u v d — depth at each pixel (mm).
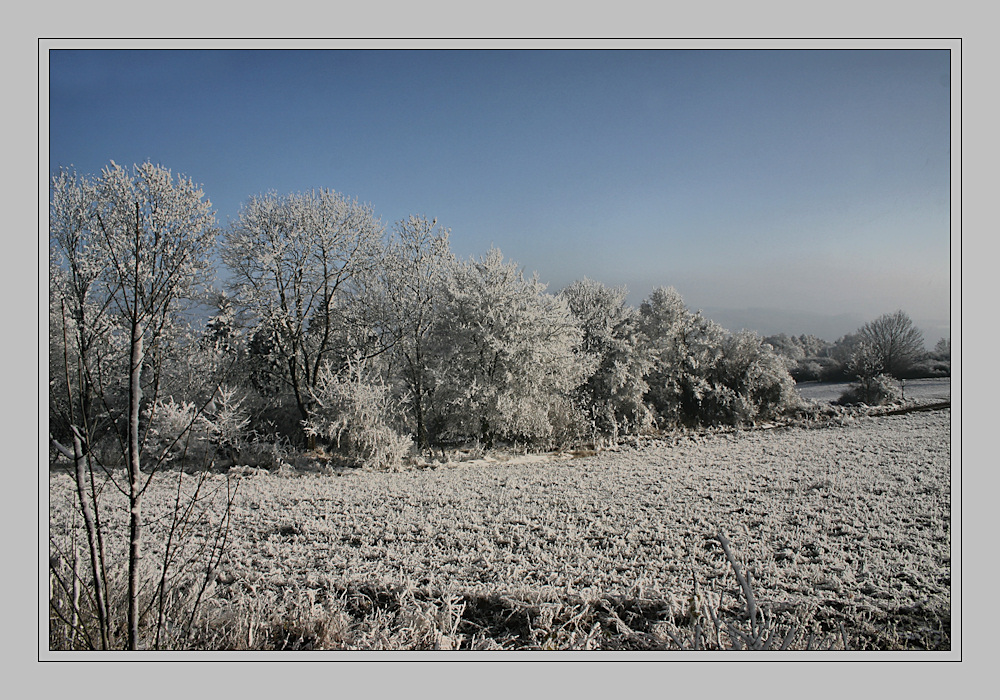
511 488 16406
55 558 4852
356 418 21109
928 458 17953
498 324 24078
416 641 5723
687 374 31031
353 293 25234
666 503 14039
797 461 18828
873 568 9102
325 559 10047
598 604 7844
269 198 22328
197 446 18312
